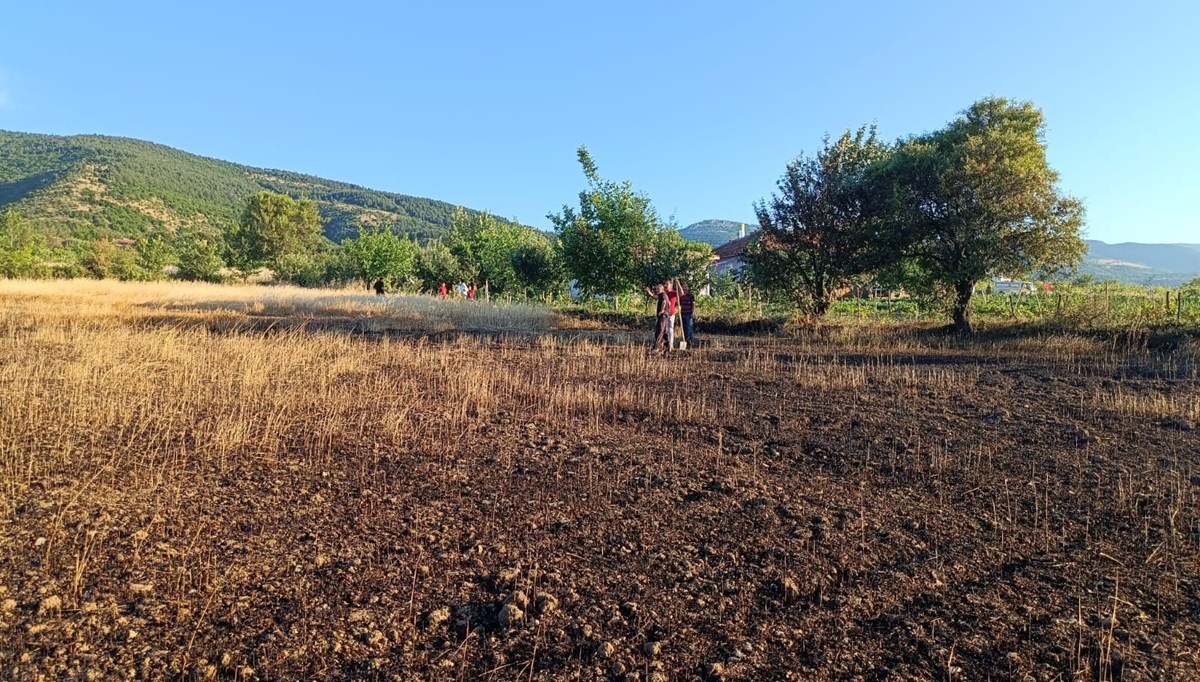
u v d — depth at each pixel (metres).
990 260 14.95
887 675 2.83
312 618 3.16
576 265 23.22
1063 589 3.58
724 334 18.09
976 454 6.06
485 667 2.84
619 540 4.14
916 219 15.36
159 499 4.54
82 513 4.23
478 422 7.07
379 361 11.04
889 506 4.79
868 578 3.70
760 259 19.05
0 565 3.50
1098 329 14.53
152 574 3.50
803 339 15.79
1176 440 6.42
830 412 7.77
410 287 41.34
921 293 16.30
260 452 5.71
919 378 9.94
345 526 4.24
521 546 4.03
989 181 14.55
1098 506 4.76
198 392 7.88
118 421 6.48
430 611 3.26
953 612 3.34
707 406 8.09
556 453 5.98
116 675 2.67
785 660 2.93
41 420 6.39
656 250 22.16
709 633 3.14
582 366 11.09
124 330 12.66
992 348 13.90
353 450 5.90
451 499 4.78
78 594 3.26
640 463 5.72
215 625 3.06
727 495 4.98
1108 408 7.80
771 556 3.95
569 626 3.16
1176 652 2.97
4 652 2.77
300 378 9.16
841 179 17.72
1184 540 4.18
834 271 17.91
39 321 15.09
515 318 19.59
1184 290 17.98
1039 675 2.83
